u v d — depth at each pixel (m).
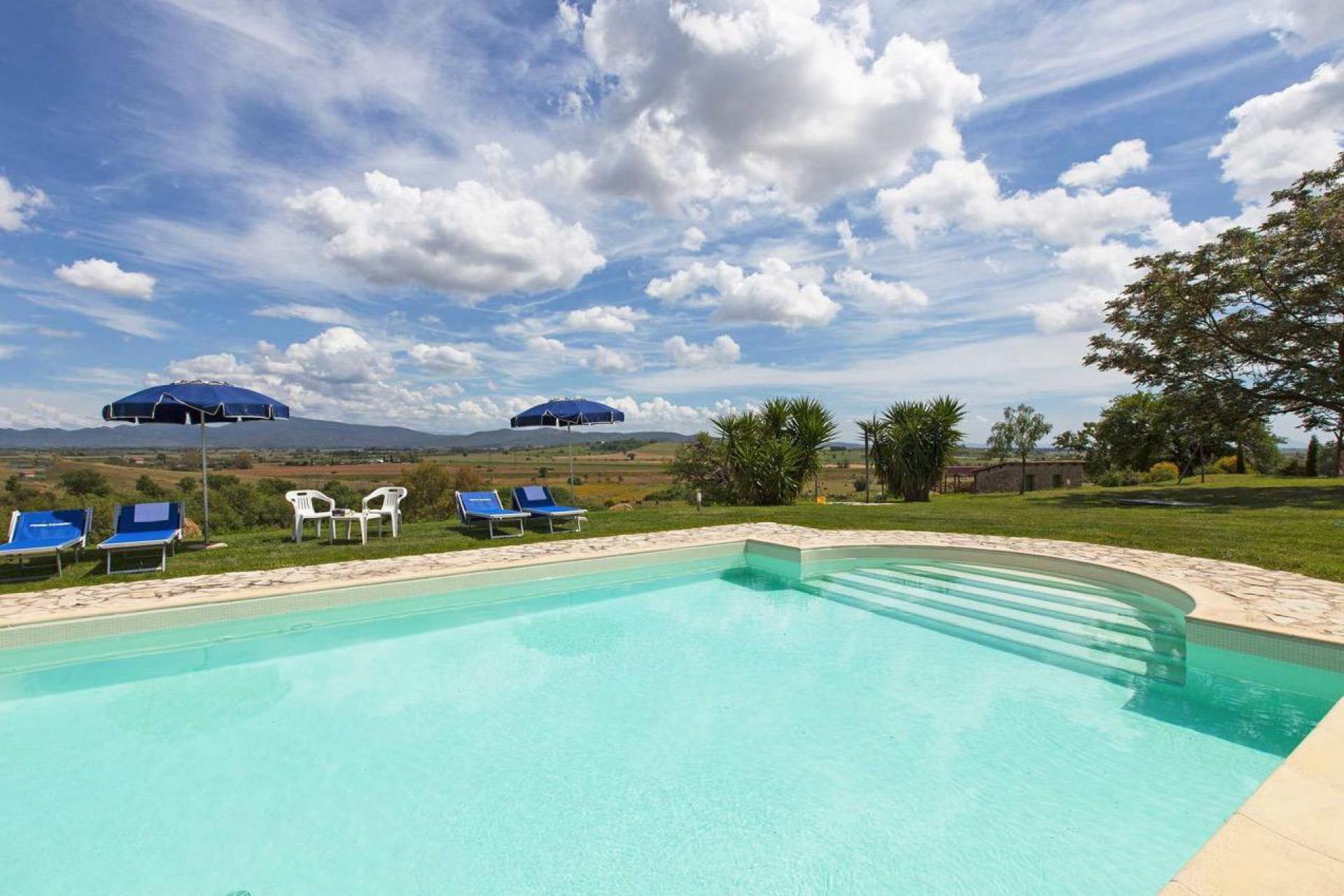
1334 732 2.44
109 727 3.66
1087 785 2.96
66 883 2.30
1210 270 15.78
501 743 3.48
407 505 33.97
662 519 11.03
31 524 6.70
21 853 2.48
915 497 17.14
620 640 5.30
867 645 5.12
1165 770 3.09
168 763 3.23
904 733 3.55
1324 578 5.47
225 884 2.30
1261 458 33.12
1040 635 5.22
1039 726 3.60
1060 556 6.79
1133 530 8.64
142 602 5.18
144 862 2.43
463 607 6.26
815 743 3.44
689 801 2.88
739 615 6.05
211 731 3.62
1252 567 6.00
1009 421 38.25
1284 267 14.80
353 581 5.99
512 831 2.65
